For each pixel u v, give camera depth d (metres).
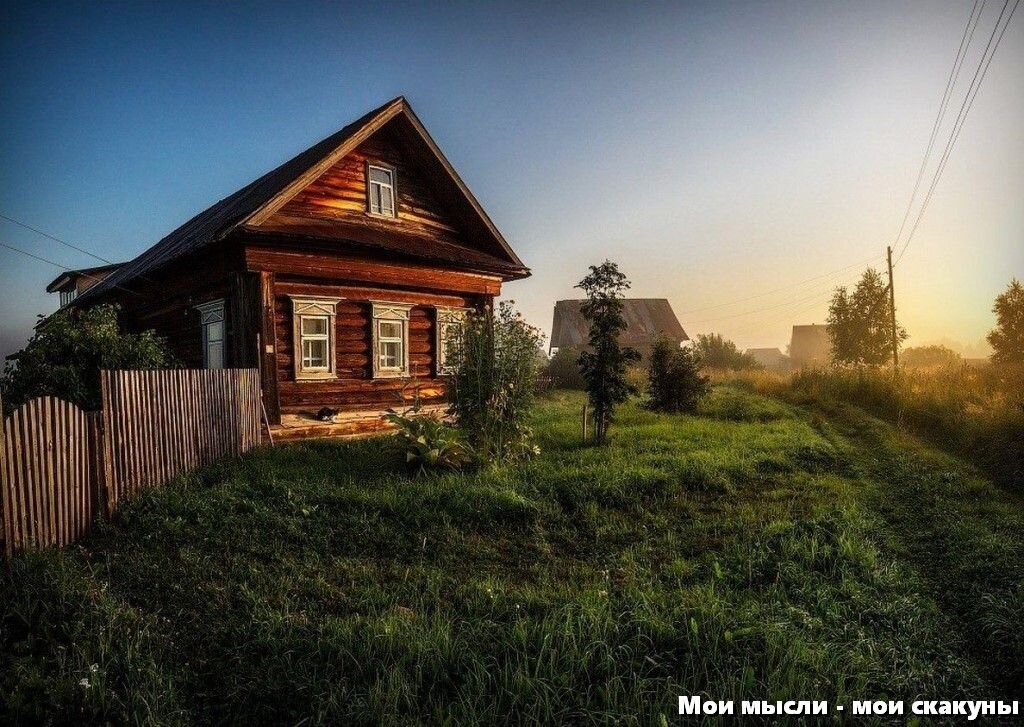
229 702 3.66
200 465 8.85
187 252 11.53
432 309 15.22
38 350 8.42
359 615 4.66
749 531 6.86
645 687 3.75
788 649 4.03
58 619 4.30
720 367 46.28
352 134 12.61
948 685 3.96
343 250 12.34
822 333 80.62
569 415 17.78
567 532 7.11
